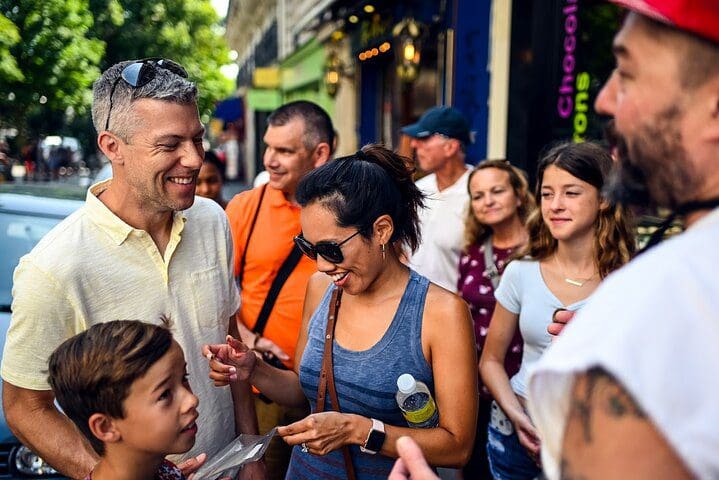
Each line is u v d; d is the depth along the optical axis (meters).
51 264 1.52
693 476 0.61
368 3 8.11
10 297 3.12
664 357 0.63
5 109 11.35
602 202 2.09
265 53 23.86
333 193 1.51
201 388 1.80
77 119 21.53
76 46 10.77
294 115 2.60
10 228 3.50
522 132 5.21
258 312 2.58
